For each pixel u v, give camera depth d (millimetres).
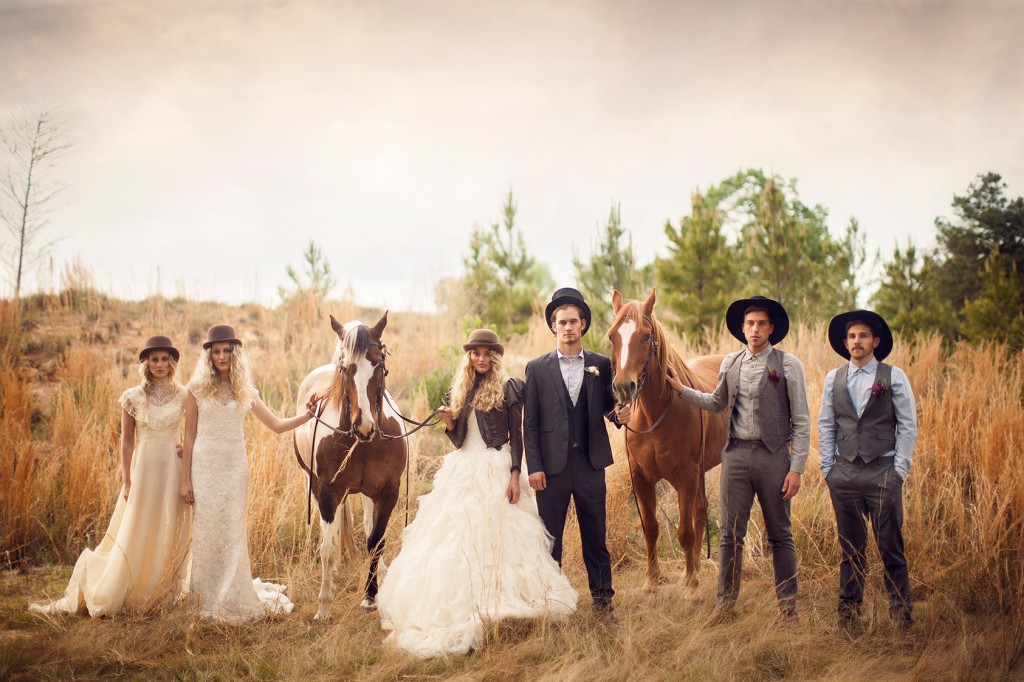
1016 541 4355
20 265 9828
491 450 3936
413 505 5918
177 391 4406
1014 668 3213
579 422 3844
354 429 3939
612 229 12023
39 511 5555
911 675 3086
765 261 12148
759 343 3914
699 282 11641
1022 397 6887
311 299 11602
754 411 3840
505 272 14516
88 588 4152
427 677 3205
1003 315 9336
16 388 7000
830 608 4090
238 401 4281
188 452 4238
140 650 3607
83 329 9742
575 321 3873
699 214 11836
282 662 3430
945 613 3783
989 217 12836
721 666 3262
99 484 5770
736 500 3902
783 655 3354
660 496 6148
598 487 3836
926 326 10602
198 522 4141
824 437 3887
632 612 3979
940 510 4961
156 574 4184
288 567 4797
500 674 3176
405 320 11711
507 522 3756
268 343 10406
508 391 4004
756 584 4453
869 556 4383
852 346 3779
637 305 4137
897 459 3631
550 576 3734
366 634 3770
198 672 3287
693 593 4270
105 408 7352
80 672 3377
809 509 5301
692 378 4621
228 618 3992
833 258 12352
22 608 4293
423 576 3674
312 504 5766
